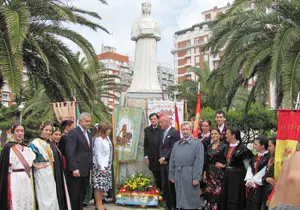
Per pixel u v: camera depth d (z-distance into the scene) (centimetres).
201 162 649
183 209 650
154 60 1170
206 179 706
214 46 1148
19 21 796
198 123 870
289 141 492
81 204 684
